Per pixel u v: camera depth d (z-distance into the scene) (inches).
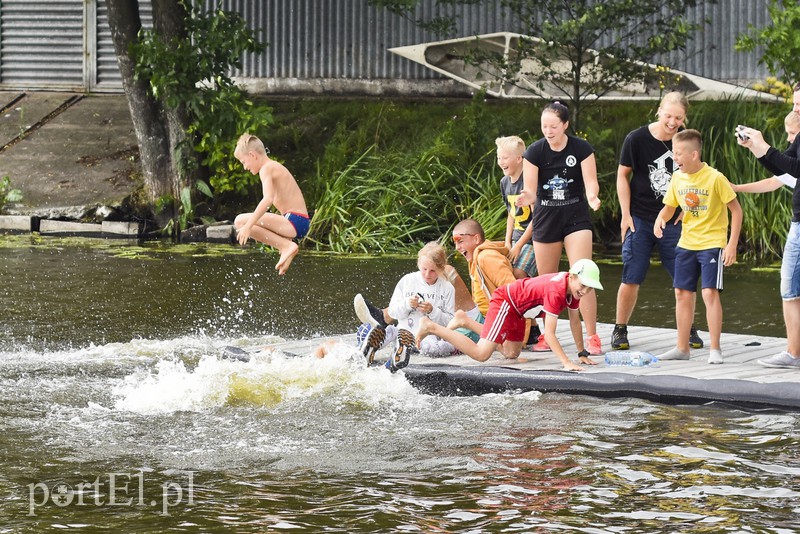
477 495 655.8
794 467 707.4
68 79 2704.2
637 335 1137.4
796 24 1939.0
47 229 2170.3
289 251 1175.0
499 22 2460.6
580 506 636.1
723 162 1959.9
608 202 2030.0
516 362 988.6
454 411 855.7
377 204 2092.8
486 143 2182.6
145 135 2183.8
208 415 837.8
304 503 641.6
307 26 2603.3
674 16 2278.5
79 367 1034.1
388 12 2556.6
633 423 819.4
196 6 2153.1
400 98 2546.8
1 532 591.5
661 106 1006.4
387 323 1006.4
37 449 748.0
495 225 1972.2
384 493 659.4
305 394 896.3
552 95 2425.0
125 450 749.3
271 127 2401.6
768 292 1552.7
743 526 603.5
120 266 1738.4
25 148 2385.6
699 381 886.4
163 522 608.4
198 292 1513.3
